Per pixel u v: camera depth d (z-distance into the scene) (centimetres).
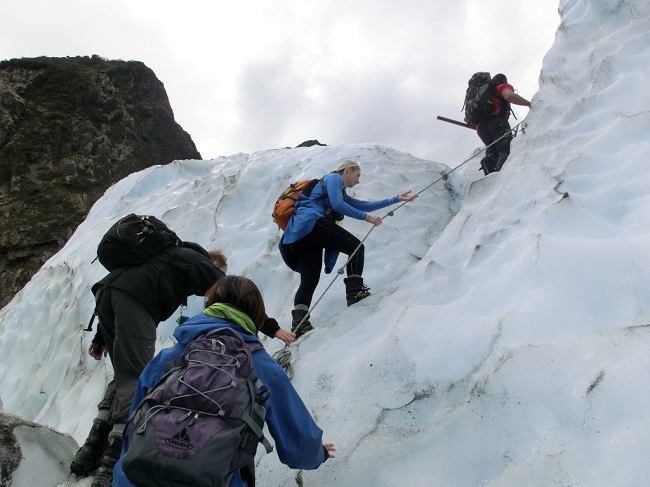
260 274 603
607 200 376
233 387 220
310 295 439
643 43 500
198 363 225
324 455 266
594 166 416
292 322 476
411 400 313
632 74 479
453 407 293
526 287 336
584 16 582
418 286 419
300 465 255
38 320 795
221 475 204
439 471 266
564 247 339
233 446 209
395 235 591
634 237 327
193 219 761
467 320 336
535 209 408
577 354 271
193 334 243
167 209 847
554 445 244
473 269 390
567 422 251
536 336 302
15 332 840
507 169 486
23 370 740
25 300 893
